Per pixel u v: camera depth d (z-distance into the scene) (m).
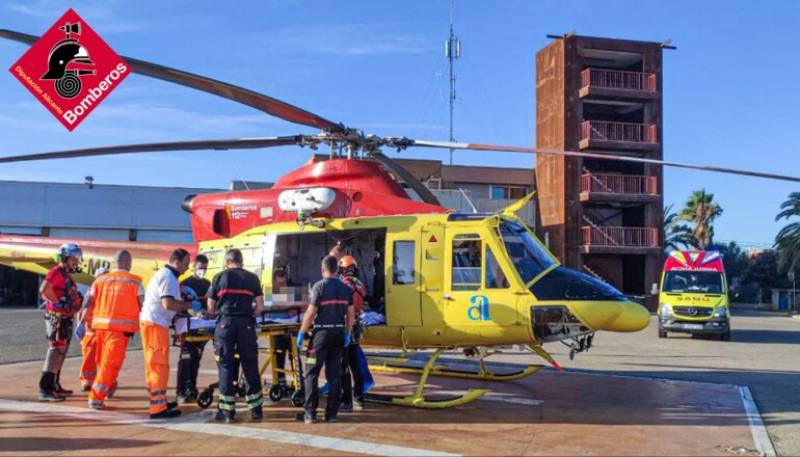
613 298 7.24
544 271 7.50
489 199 33.59
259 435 6.00
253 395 6.65
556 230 33.91
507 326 7.26
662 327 18.41
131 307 7.30
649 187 33.72
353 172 8.55
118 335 7.21
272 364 7.67
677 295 18.53
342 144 8.68
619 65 36.25
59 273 7.64
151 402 6.62
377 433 6.13
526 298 7.22
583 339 7.64
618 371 11.00
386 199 8.37
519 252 7.59
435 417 6.92
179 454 5.37
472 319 7.38
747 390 8.90
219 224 9.23
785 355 14.05
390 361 10.16
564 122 33.44
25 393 8.10
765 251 59.06
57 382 7.79
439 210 8.29
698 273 18.78
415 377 9.87
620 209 35.84
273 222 8.77
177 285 6.77
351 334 7.06
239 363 7.68
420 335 7.65
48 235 30.53
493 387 9.04
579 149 33.56
